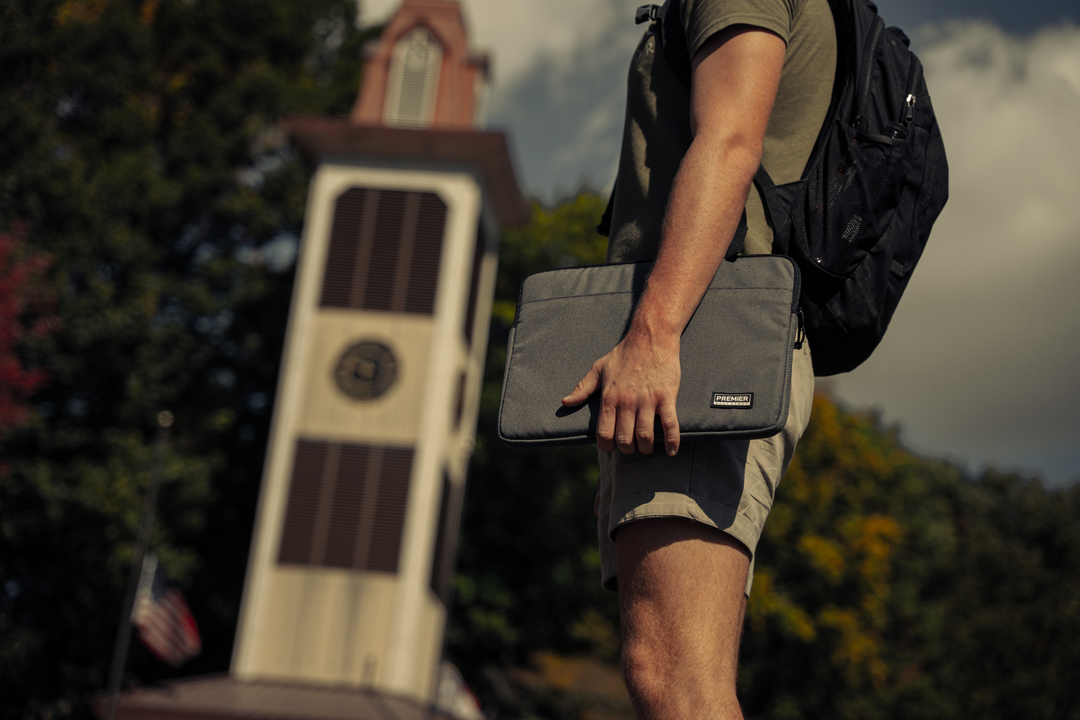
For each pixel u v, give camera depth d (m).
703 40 1.24
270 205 24.80
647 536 1.13
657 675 1.07
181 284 22.53
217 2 24.53
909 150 1.27
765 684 28.98
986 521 44.31
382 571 20.97
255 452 25.69
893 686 31.56
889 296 1.27
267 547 21.12
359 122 24.41
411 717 19.27
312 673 20.42
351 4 28.34
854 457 29.33
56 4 22.23
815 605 28.53
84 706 22.44
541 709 28.92
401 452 21.62
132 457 20.31
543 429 1.20
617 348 1.16
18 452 19.89
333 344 22.33
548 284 1.32
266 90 23.83
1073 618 34.03
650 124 1.37
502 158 23.23
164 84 24.25
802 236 1.23
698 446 1.15
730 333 1.16
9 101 20.23
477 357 24.73
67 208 20.09
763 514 1.17
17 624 21.55
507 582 26.02
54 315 19.61
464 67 24.95
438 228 22.92
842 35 1.35
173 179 22.67
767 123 1.26
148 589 16.39
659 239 1.25
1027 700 32.38
